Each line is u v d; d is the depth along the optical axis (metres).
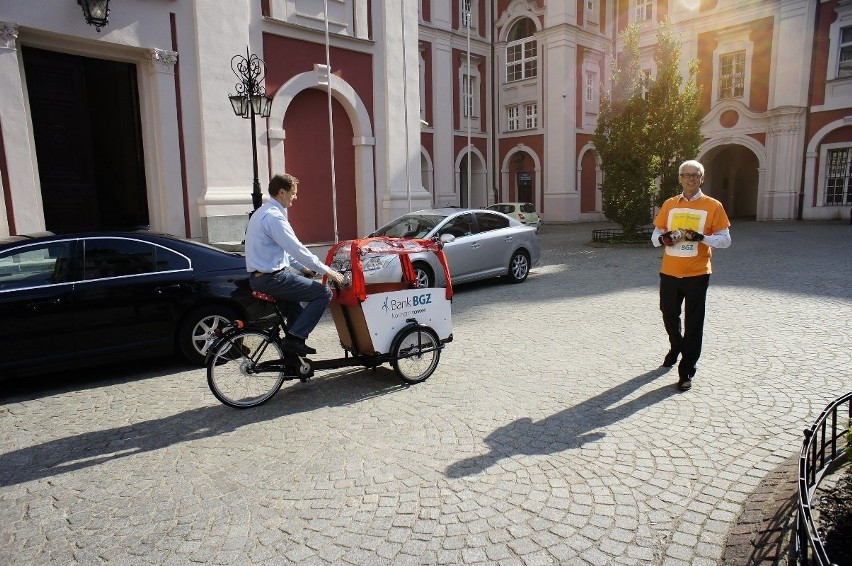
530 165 29.95
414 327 5.29
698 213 4.86
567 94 28.12
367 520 3.10
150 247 5.88
